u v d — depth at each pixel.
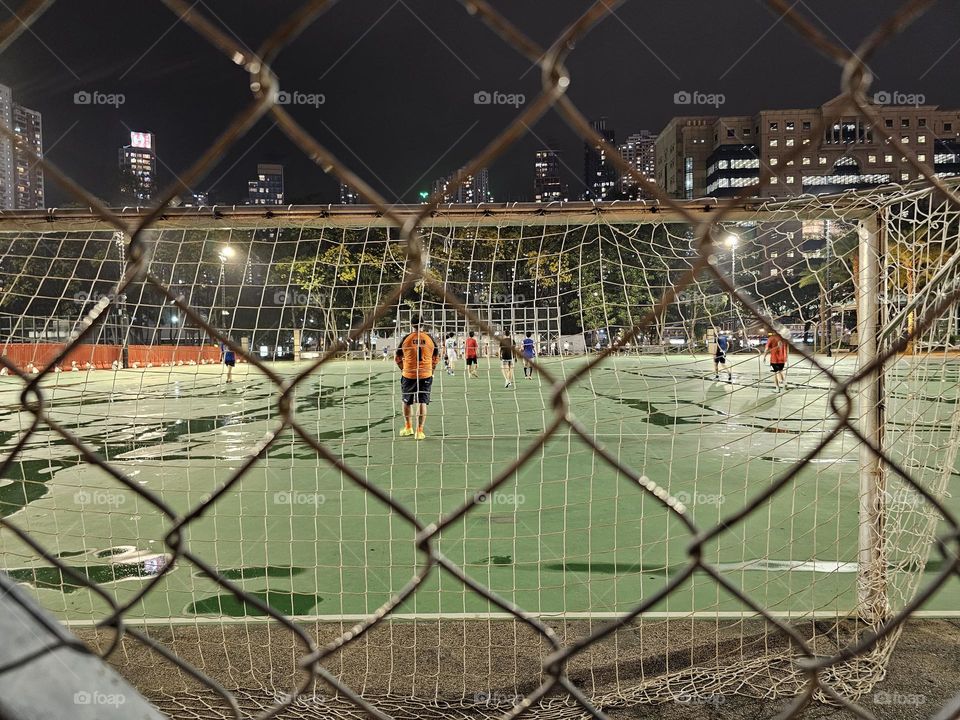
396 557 3.36
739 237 2.36
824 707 1.86
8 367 0.59
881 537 2.38
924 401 2.27
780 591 2.81
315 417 9.36
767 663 2.09
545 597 2.80
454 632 2.35
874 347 2.30
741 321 2.41
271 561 3.31
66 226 2.29
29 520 4.07
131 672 2.04
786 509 4.07
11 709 0.62
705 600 2.73
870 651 2.10
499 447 6.62
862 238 2.31
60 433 0.60
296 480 5.17
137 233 0.52
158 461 5.88
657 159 116.69
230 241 2.95
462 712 1.83
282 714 1.79
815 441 6.25
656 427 7.66
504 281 2.94
